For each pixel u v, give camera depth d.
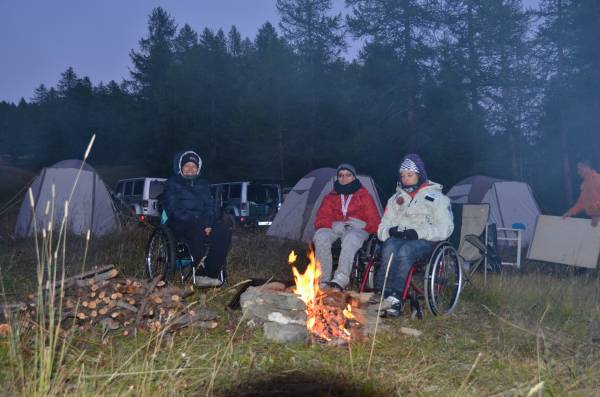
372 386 3.38
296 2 36.66
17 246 8.83
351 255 5.41
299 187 11.77
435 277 5.24
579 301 5.85
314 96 34.66
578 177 25.92
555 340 4.52
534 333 4.54
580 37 23.28
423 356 3.95
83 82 79.50
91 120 63.53
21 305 4.14
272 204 15.75
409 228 5.25
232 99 39.94
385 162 27.34
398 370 3.71
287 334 4.21
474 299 6.06
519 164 27.59
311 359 3.88
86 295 4.42
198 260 5.82
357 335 4.36
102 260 7.32
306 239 11.03
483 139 27.19
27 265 7.07
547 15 24.81
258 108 35.88
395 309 4.94
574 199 25.77
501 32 26.70
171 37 50.72
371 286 5.54
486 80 26.88
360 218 5.82
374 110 27.97
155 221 15.24
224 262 5.98
